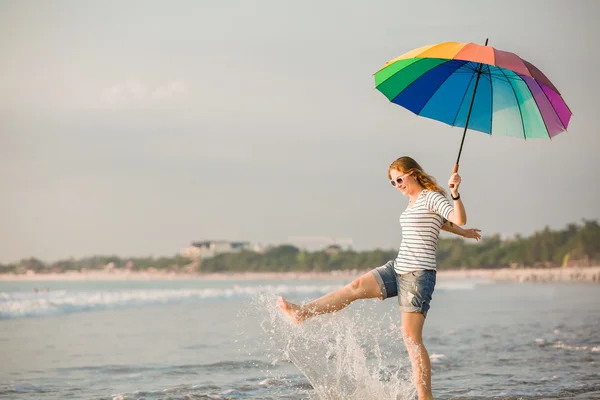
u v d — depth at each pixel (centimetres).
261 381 764
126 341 1184
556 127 616
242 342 1166
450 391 697
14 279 9488
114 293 3272
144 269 14925
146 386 735
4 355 991
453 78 633
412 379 676
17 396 677
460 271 12612
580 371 830
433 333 1283
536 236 11606
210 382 760
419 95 641
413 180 609
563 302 2484
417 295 584
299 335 674
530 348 1045
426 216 592
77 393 694
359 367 662
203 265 15675
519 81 606
